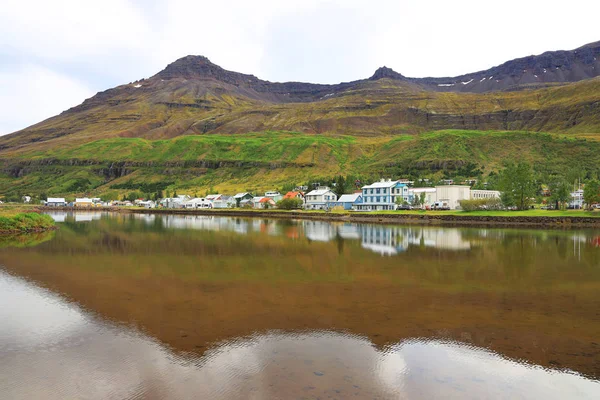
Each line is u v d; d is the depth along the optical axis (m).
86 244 49.66
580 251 42.47
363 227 78.19
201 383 13.17
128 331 18.02
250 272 31.48
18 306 21.81
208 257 39.09
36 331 18.00
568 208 113.06
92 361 14.88
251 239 55.50
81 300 23.05
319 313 20.61
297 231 68.81
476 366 14.54
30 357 15.24
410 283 27.45
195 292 24.95
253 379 13.42
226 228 76.00
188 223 92.69
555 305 22.06
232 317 19.98
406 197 130.25
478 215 88.69
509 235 60.06
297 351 15.81
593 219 75.62
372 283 27.50
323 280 28.41
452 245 48.06
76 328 18.42
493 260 37.00
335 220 105.12
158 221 101.44
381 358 15.20
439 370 14.21
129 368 14.29
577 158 195.50
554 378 13.66
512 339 17.09
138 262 36.25
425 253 41.62
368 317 19.98
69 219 110.88
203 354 15.51
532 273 30.92
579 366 14.52
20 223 66.50
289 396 12.26
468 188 127.19
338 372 13.99
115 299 23.28
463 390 12.81
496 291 25.20
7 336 17.39
